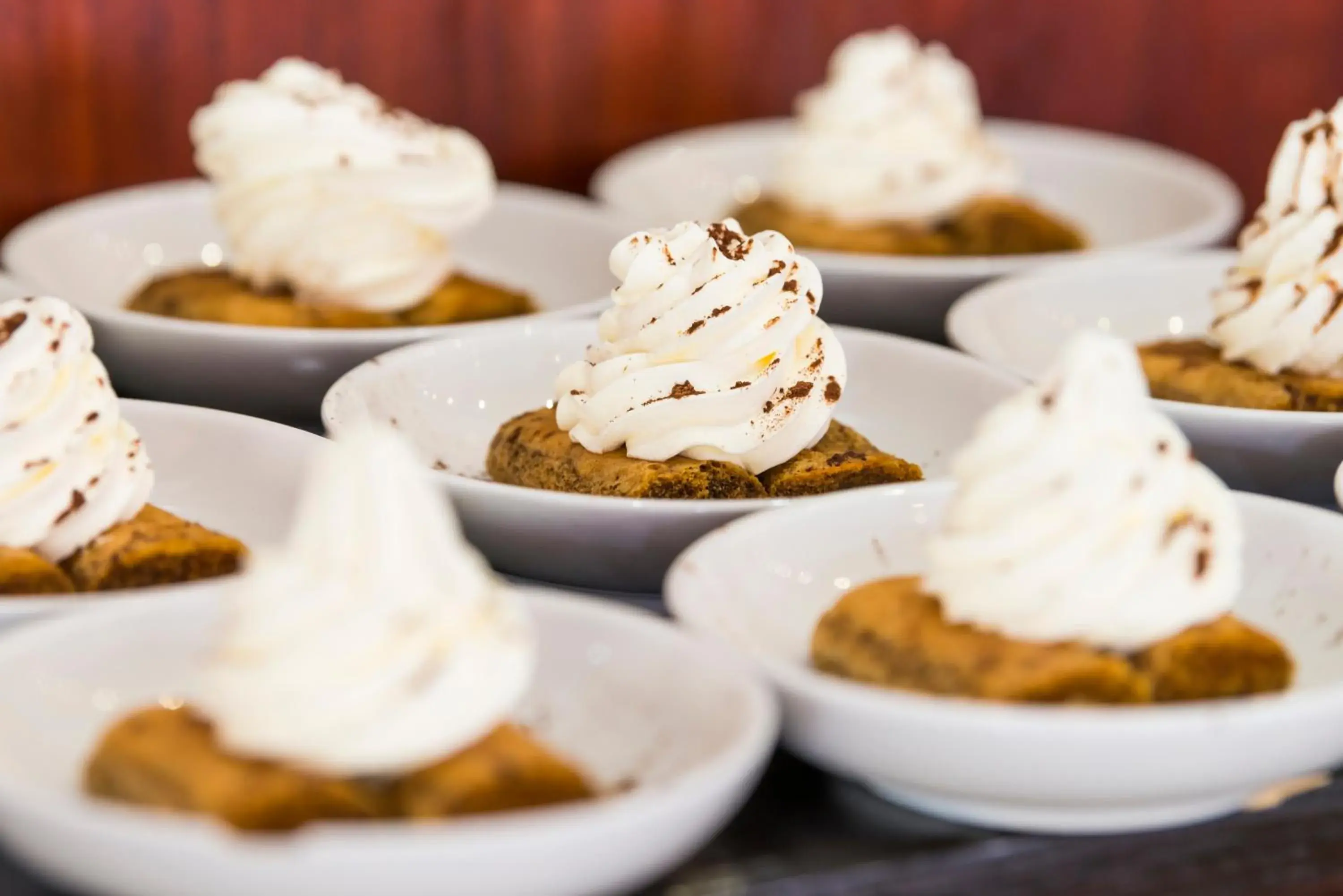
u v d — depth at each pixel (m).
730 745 0.67
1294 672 0.72
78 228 0.93
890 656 0.71
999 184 1.03
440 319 0.89
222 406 0.85
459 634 0.67
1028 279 0.91
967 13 1.11
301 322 0.88
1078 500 0.71
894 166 1.00
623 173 1.01
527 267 0.96
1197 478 0.72
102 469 0.76
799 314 0.80
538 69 1.02
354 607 0.66
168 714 0.68
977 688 0.70
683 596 0.72
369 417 0.81
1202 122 1.19
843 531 0.76
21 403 0.75
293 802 0.66
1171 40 1.16
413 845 0.64
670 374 0.79
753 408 0.79
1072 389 0.71
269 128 0.88
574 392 0.81
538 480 0.80
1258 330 0.85
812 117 1.02
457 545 0.68
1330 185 0.85
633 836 0.65
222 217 0.90
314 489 0.67
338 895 0.64
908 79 1.02
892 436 0.83
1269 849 0.70
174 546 0.75
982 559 0.71
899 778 0.69
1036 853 0.69
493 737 0.67
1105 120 1.17
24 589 0.74
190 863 0.64
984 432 0.72
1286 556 0.75
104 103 0.95
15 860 0.67
